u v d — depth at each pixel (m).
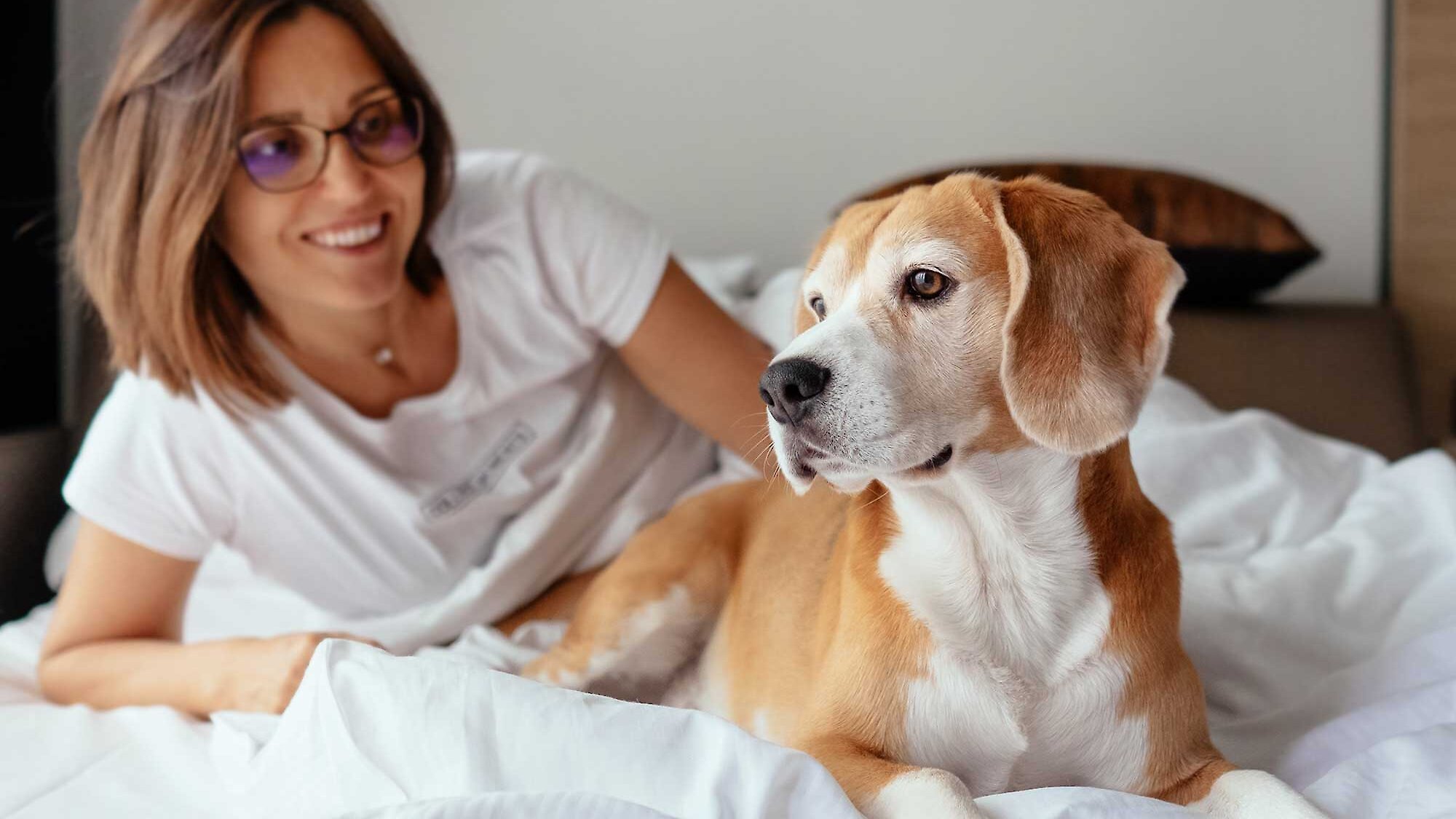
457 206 1.75
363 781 1.02
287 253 1.53
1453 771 0.95
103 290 1.55
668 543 1.59
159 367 1.56
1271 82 3.08
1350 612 1.52
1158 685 1.12
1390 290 3.08
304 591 1.77
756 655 1.43
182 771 1.26
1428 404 3.04
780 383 1.07
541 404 1.79
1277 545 1.76
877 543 1.20
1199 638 1.46
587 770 0.96
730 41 3.15
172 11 1.45
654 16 3.15
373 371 1.71
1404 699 1.15
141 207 1.50
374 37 1.57
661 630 1.55
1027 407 1.07
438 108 1.65
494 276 1.72
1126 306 1.11
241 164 1.47
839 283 1.20
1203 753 1.13
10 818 1.17
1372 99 3.07
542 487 1.81
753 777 0.91
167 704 1.48
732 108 3.17
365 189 1.52
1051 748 1.13
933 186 1.21
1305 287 3.14
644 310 1.74
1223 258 2.65
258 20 1.43
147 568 1.63
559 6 3.16
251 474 1.64
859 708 1.15
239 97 1.44
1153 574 1.14
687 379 1.76
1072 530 1.12
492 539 1.82
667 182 3.21
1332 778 0.99
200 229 1.47
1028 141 3.13
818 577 1.37
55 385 2.93
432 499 1.71
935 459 1.11
